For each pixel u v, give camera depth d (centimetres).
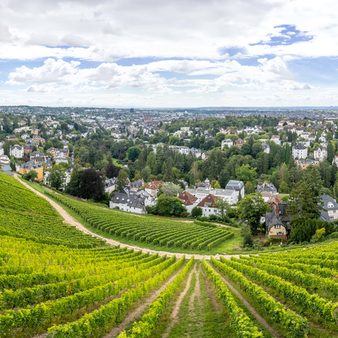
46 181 19388
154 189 18575
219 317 3297
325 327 2903
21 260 4428
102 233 9906
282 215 11519
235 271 4741
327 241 8831
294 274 4203
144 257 7350
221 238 10112
